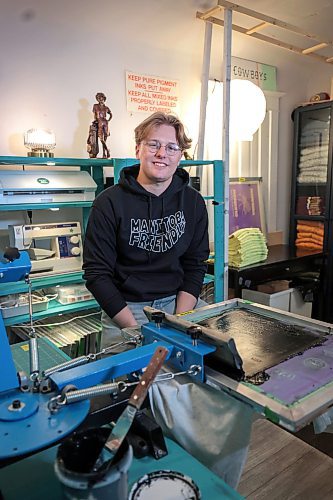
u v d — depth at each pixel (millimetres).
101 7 2061
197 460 748
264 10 2363
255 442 1560
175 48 2600
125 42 2402
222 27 2426
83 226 2295
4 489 662
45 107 2170
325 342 921
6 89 2035
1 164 1953
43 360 1133
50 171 1896
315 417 656
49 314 1866
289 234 3512
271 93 3199
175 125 1405
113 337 1475
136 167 1546
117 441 575
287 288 2848
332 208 3088
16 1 1907
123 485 555
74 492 524
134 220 1476
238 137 2771
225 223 2338
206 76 2545
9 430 622
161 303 1557
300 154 3328
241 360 779
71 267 2020
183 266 1673
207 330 838
